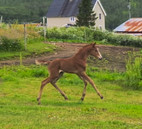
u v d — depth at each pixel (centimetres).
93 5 11312
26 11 13788
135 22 9081
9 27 5462
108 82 3067
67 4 11969
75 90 2709
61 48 4716
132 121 1788
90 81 2283
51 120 1762
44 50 4391
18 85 2788
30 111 1942
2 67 3447
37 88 2722
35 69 3309
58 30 6238
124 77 3041
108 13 14375
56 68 2270
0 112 1908
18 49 4281
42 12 13975
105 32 6619
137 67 2997
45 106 2092
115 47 5228
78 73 2292
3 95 2450
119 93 2708
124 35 6481
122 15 14262
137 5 14612
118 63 3944
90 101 2353
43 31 6031
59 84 2884
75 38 6203
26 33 5009
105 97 2538
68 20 11700
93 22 8869
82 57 2286
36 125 1675
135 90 2859
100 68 3581
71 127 1644
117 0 14988
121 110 2002
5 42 4250
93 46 2298
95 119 1797
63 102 2233
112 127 1661
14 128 1633
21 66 3425
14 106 2052
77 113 1912
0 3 14625
